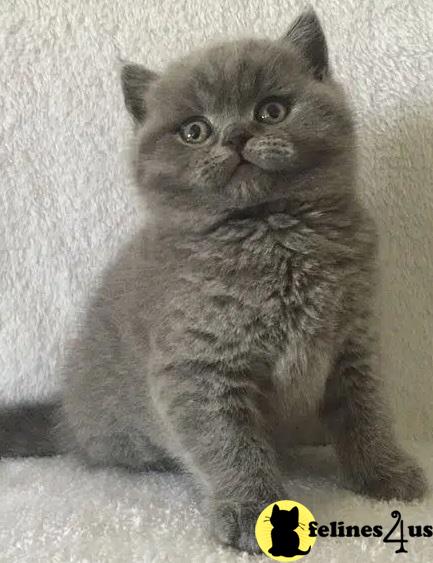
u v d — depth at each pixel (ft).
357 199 0.79
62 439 0.98
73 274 1.07
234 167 0.68
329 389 0.81
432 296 1.00
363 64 1.01
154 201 0.77
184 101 0.74
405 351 1.01
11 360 1.07
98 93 1.04
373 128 1.01
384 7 1.01
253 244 0.70
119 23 1.03
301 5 1.02
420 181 1.00
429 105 0.99
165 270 0.74
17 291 1.07
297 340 0.71
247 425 0.70
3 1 1.03
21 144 1.05
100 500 0.78
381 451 0.77
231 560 0.61
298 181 0.71
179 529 0.69
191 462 0.72
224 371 0.70
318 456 0.92
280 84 0.73
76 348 0.95
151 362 0.75
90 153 1.05
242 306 0.69
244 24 1.03
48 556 0.63
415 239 1.00
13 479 0.88
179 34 1.03
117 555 0.63
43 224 1.06
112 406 0.88
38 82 1.04
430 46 1.00
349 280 0.73
